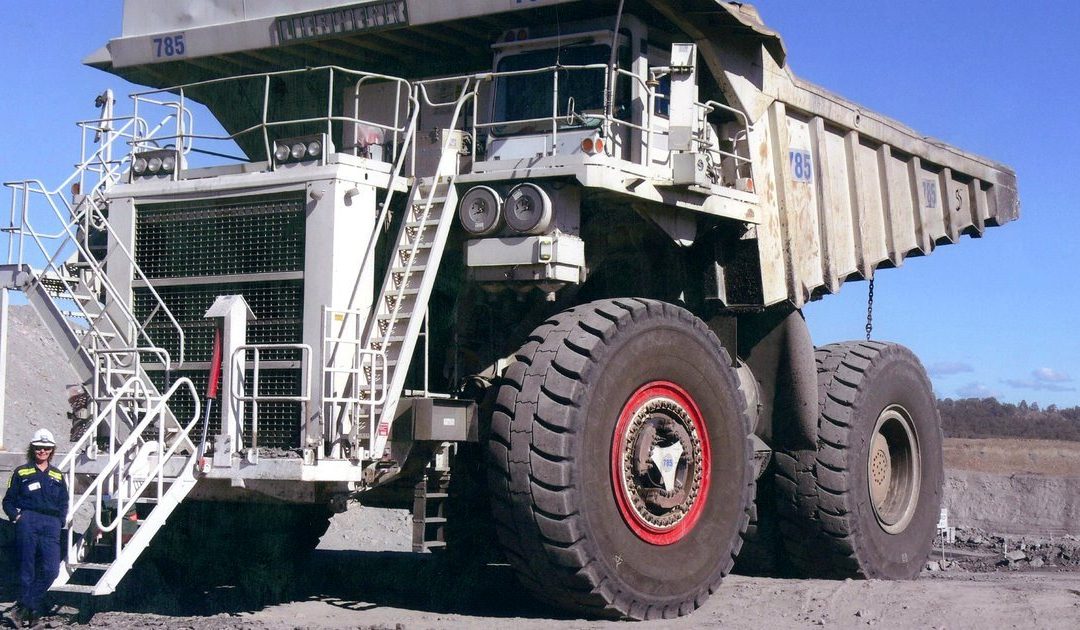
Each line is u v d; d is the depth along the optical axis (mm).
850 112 11188
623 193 7828
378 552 11391
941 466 11672
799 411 10023
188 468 7281
